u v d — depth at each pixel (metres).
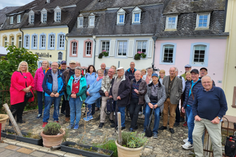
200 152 3.60
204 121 3.52
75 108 5.37
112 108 5.35
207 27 12.79
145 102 5.18
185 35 13.17
